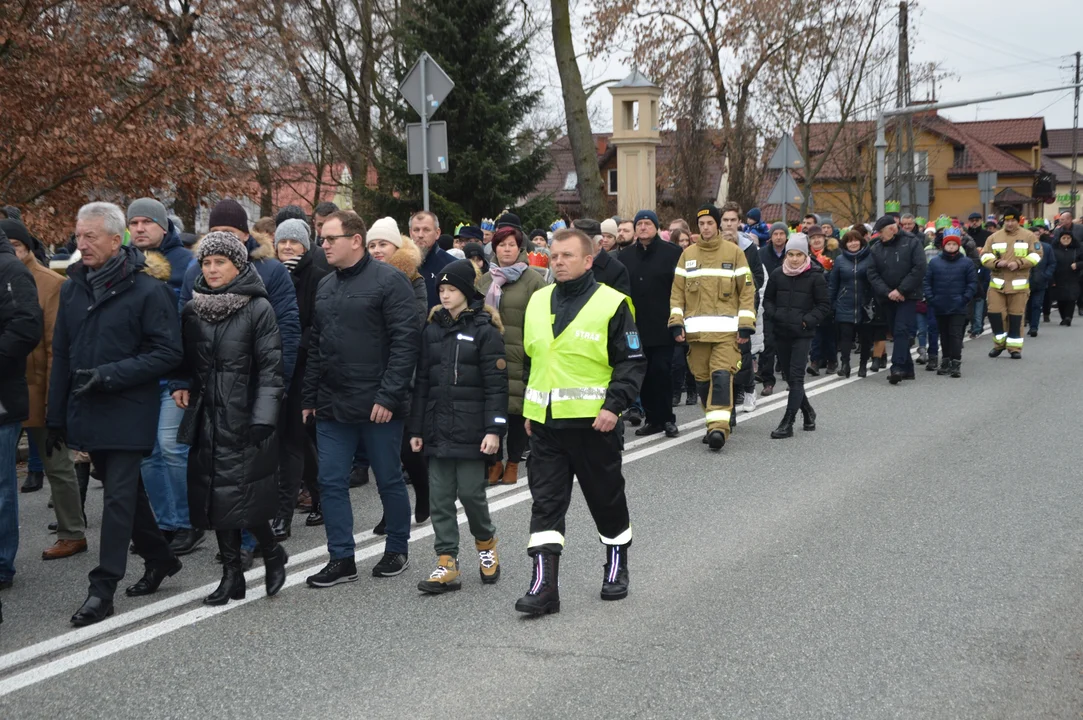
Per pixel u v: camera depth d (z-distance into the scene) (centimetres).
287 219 775
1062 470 857
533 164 2325
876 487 813
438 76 1123
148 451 565
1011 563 617
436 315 598
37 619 560
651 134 2708
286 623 543
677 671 468
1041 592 566
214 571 645
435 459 592
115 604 580
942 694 441
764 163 3372
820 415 1157
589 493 564
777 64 3334
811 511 744
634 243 1038
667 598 567
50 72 1306
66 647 514
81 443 555
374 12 2875
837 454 945
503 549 675
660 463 919
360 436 616
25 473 970
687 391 1308
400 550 627
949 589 573
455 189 2278
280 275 682
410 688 458
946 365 1476
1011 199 6412
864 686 449
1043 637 502
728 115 3225
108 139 1309
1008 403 1204
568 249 551
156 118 1448
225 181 1436
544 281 868
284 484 713
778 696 441
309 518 755
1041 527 693
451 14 2277
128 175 1337
